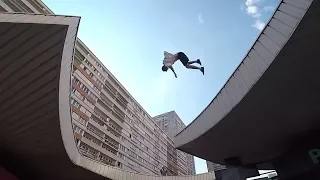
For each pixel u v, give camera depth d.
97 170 18.53
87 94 45.28
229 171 15.83
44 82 9.40
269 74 9.27
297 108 11.32
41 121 11.30
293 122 12.37
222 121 12.37
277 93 10.30
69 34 8.22
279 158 14.71
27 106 10.47
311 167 12.41
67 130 13.53
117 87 59.38
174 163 88.25
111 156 47.97
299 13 7.36
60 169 16.83
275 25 8.84
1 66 8.71
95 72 50.31
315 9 6.83
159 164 72.62
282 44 8.18
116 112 55.88
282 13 8.45
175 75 11.94
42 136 12.43
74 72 43.06
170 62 11.70
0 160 14.72
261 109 11.36
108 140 49.09
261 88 9.99
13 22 7.24
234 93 11.40
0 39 7.80
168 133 100.19
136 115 66.94
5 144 13.20
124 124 58.09
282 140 14.01
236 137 13.98
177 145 16.66
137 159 59.50
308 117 11.99
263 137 13.84
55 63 8.66
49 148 13.70
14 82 9.37
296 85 9.91
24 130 11.89
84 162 17.48
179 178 23.41
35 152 14.10
